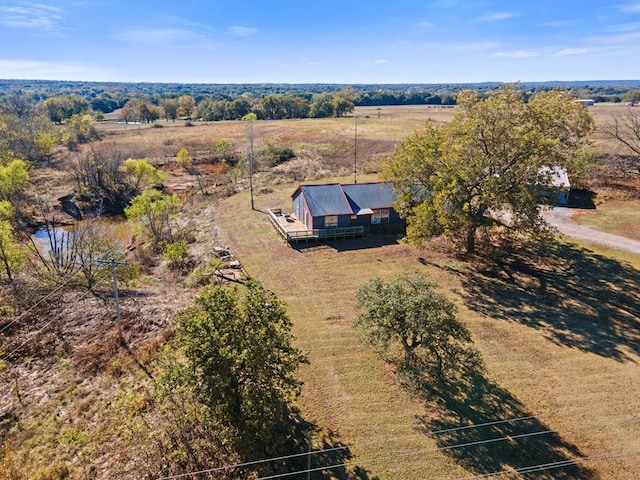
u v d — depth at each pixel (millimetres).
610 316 25453
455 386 19781
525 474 15406
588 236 36906
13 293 27891
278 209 46000
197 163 76125
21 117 94875
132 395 19141
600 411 18219
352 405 18812
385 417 18125
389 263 33719
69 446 16969
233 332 15156
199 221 46156
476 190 31734
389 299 18531
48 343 23266
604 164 54062
